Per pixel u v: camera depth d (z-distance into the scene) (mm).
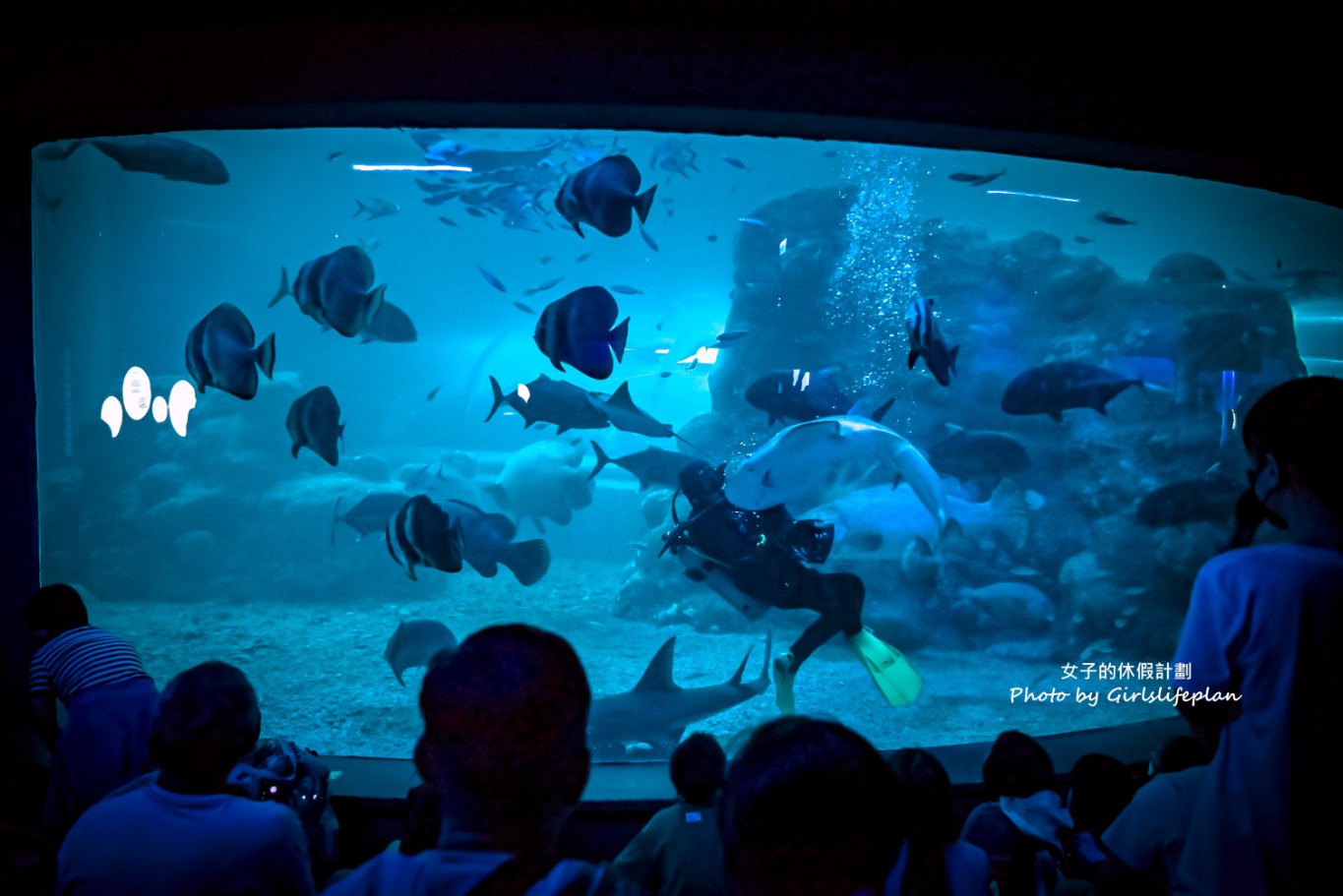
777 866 1193
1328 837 1771
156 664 8461
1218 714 1898
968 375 10992
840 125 3820
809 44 3646
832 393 6035
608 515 17000
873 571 9523
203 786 2049
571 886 1216
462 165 11195
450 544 4207
